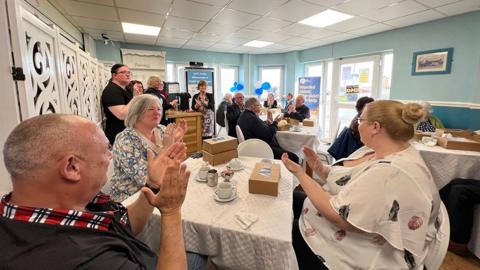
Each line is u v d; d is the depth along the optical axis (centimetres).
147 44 620
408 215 90
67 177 57
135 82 315
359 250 97
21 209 53
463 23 357
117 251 59
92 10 345
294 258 101
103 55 586
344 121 590
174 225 67
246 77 769
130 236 71
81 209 64
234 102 418
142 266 60
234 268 105
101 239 58
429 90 406
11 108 114
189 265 103
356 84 552
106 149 67
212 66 732
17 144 54
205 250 108
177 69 694
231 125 409
